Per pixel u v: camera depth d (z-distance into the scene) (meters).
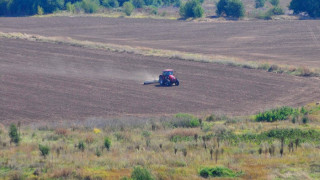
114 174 97.62
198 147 121.56
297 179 91.88
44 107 189.38
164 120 161.25
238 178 93.25
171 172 98.00
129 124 154.88
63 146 124.94
